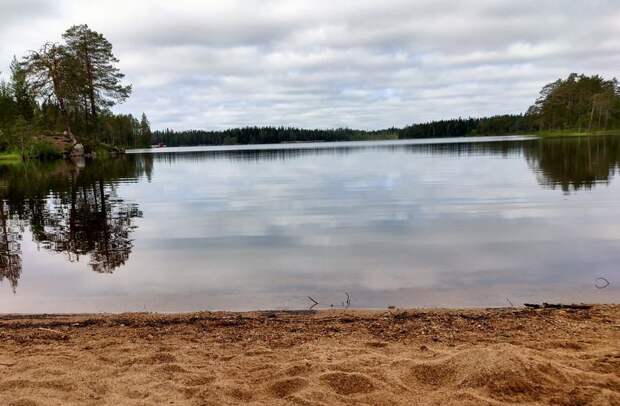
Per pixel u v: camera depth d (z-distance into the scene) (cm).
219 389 363
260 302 661
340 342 474
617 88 11606
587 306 581
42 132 5934
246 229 1185
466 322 528
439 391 354
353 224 1204
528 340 461
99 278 790
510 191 1719
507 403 331
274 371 396
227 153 7438
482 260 835
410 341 472
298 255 911
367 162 3891
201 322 559
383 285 720
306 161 4403
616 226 1066
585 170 2411
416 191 1819
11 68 6681
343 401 341
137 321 568
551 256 845
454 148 6247
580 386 346
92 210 1545
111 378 389
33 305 664
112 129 7481
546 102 12019
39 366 419
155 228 1223
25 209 1575
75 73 5450
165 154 7194
